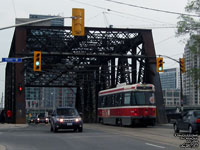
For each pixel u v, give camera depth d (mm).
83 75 60156
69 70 51250
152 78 42375
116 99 35750
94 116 57188
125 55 43938
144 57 43219
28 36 44969
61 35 45531
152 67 42781
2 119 49125
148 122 32125
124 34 46219
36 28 43719
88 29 44188
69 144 16484
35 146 15781
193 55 37219
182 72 37156
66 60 54469
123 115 33406
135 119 31734
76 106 69562
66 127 24656
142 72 44938
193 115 23297
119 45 46688
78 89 69188
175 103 134875
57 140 18688
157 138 19844
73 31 20078
